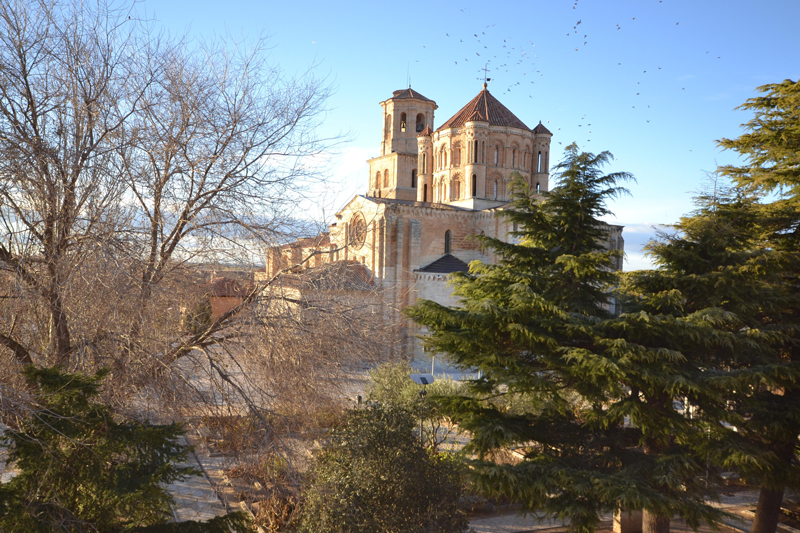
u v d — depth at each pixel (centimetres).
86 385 905
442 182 5403
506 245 1608
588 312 1448
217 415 1498
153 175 1517
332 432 1340
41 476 821
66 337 1365
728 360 1448
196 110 1528
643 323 1280
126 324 1370
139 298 1333
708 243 1435
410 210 4547
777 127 2042
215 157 1514
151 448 926
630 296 1616
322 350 1528
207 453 2019
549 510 1224
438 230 4712
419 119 6231
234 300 1800
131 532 859
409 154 6038
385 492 1176
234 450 1501
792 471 1298
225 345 1535
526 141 5366
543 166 5522
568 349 1293
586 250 1565
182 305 1561
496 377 1349
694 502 1198
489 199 5153
